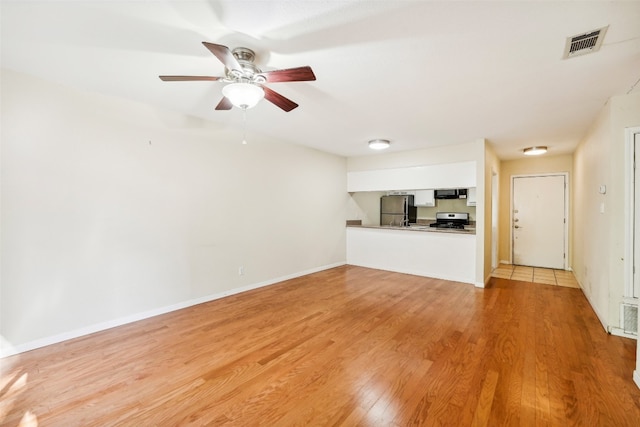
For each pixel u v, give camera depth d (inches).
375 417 64.5
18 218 92.0
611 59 78.6
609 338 102.3
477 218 171.5
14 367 84.2
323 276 196.1
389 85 96.1
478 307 134.9
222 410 67.0
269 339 102.7
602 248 117.5
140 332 108.0
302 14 61.3
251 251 164.1
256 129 155.2
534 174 228.2
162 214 126.5
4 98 89.0
